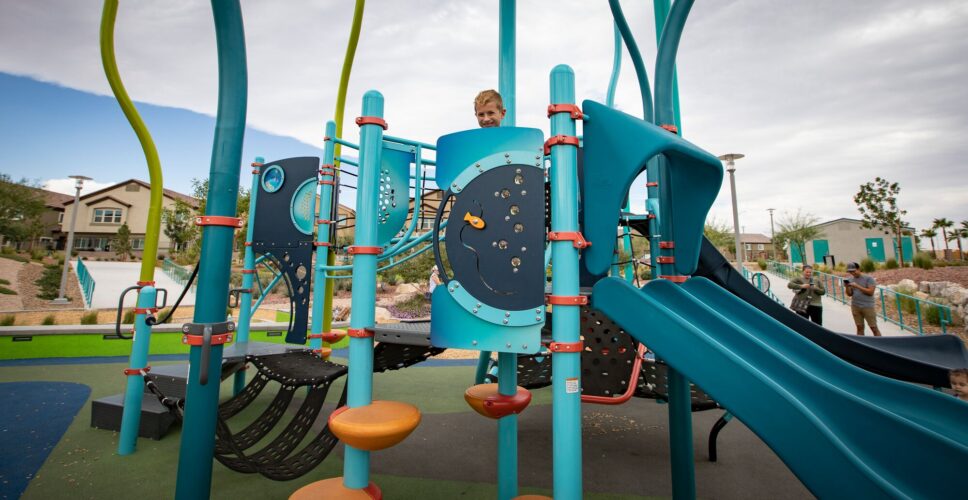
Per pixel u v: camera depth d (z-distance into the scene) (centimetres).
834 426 136
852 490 111
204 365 168
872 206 3023
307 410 269
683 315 172
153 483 274
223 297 178
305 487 183
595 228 167
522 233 168
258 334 799
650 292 186
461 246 175
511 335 166
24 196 3628
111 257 4378
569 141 159
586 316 317
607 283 162
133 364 329
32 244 4247
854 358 265
